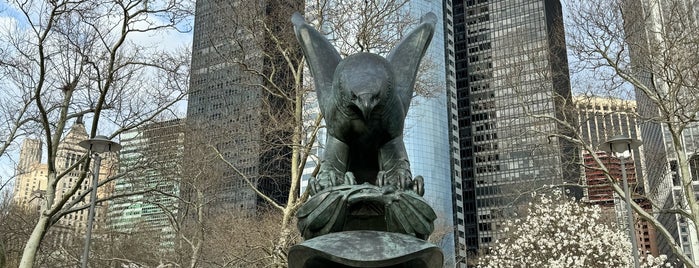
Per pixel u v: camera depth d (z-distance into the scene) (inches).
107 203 869.8
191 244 666.8
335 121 162.7
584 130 677.9
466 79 2775.6
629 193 537.3
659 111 620.1
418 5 1238.9
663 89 676.7
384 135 164.4
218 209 752.3
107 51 503.2
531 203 976.9
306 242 135.4
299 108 498.0
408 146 2319.1
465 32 2630.4
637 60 559.8
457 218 2522.1
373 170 175.3
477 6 2583.7
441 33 2652.6
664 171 645.3
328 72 187.0
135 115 532.1
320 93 181.6
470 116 2719.0
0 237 542.0
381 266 126.9
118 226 838.5
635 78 597.0
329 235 137.6
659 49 561.9
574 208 954.1
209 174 661.9
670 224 1258.6
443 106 2549.2
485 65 2096.5
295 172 498.3
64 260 702.5
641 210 563.8
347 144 166.9
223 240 645.9
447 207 2385.6
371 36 528.7
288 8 507.5
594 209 922.1
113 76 520.7
